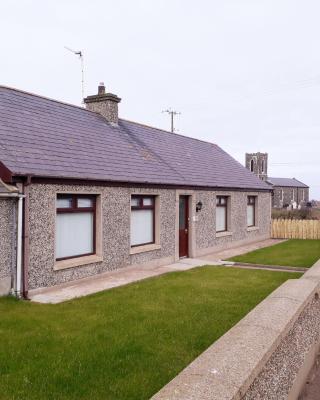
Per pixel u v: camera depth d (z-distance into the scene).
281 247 20.05
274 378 4.28
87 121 15.19
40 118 12.80
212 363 3.66
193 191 16.62
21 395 4.73
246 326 4.64
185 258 16.36
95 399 4.68
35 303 8.98
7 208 9.50
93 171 11.75
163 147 18.36
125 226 12.98
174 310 8.22
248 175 24.03
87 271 11.56
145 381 5.12
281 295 5.90
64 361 5.65
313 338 6.24
